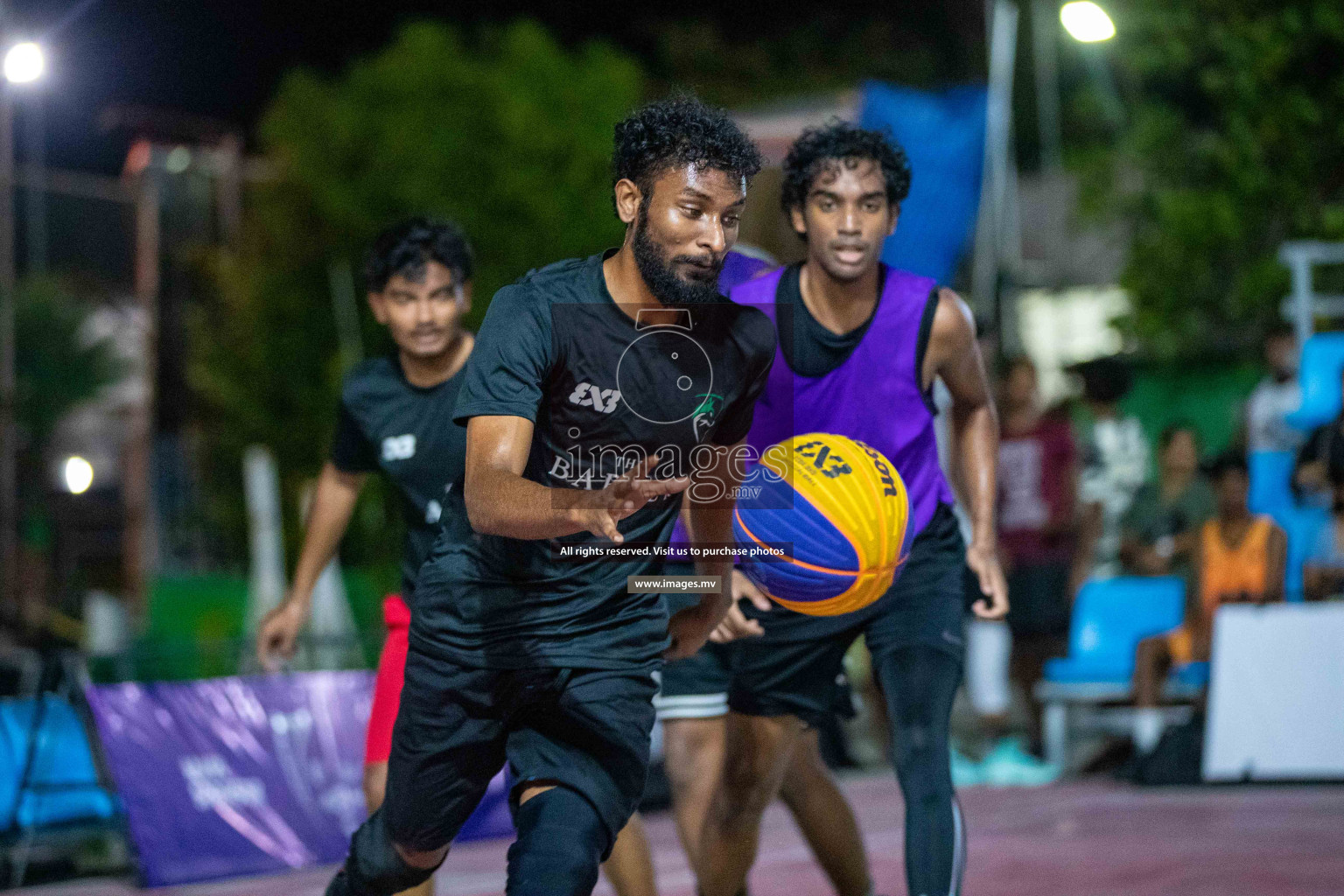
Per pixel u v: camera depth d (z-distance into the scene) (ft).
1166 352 53.31
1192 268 52.08
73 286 100.12
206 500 72.69
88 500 91.50
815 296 13.08
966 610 14.75
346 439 15.06
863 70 79.92
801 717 13.34
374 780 13.58
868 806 25.89
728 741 13.44
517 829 9.20
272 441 66.64
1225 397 52.75
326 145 68.03
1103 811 24.25
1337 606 26.84
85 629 48.80
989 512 14.06
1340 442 28.96
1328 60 50.06
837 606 12.60
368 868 10.41
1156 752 27.30
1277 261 49.75
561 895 8.64
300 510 63.82
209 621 51.03
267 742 23.08
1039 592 30.48
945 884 11.50
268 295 67.97
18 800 21.49
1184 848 20.12
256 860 21.94
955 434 14.47
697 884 14.28
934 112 53.93
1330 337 33.50
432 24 70.38
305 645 30.53
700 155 8.86
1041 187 72.28
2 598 67.00
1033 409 31.04
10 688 26.91
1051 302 66.64
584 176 68.08
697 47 83.61
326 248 67.82
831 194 12.84
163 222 92.38
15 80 32.27
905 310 13.08
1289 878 17.54
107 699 21.83
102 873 23.03
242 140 93.81
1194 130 54.13
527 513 8.32
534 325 9.11
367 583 52.44
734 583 12.82
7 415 70.28
